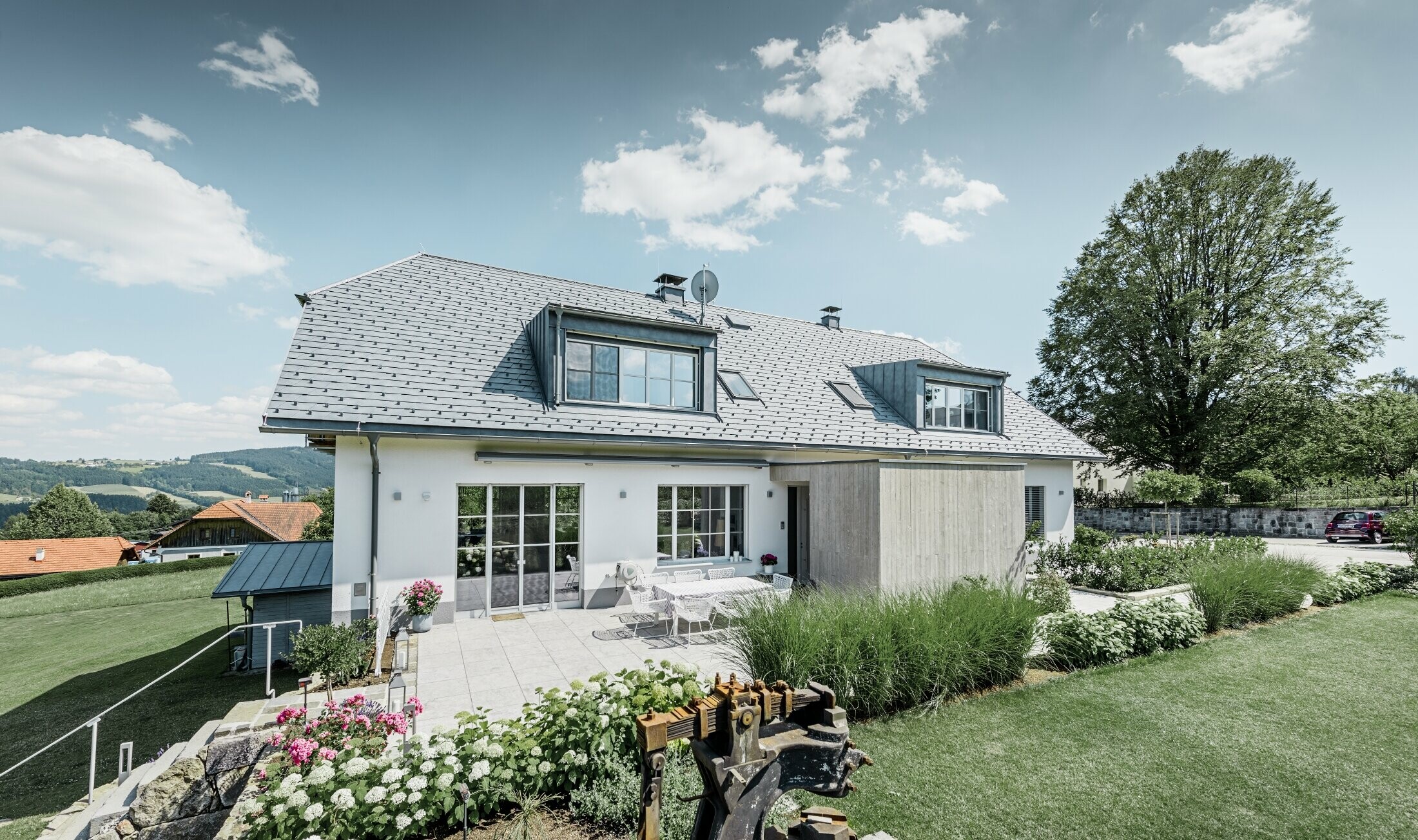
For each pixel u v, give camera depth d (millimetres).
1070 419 32688
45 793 7004
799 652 6070
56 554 38438
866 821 4375
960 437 17328
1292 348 26531
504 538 11125
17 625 18781
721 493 13562
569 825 4016
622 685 4906
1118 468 35375
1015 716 6277
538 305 14422
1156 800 4691
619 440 11727
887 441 15562
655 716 2666
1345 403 26719
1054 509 18797
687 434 12719
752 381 15508
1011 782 4953
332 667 7863
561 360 11852
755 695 2742
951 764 5254
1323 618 10680
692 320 16891
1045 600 11086
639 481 12328
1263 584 10477
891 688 6246
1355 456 28516
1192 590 10469
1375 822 4426
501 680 7758
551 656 8719
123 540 41812
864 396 17266
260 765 4531
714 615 10570
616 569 11992
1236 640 9273
